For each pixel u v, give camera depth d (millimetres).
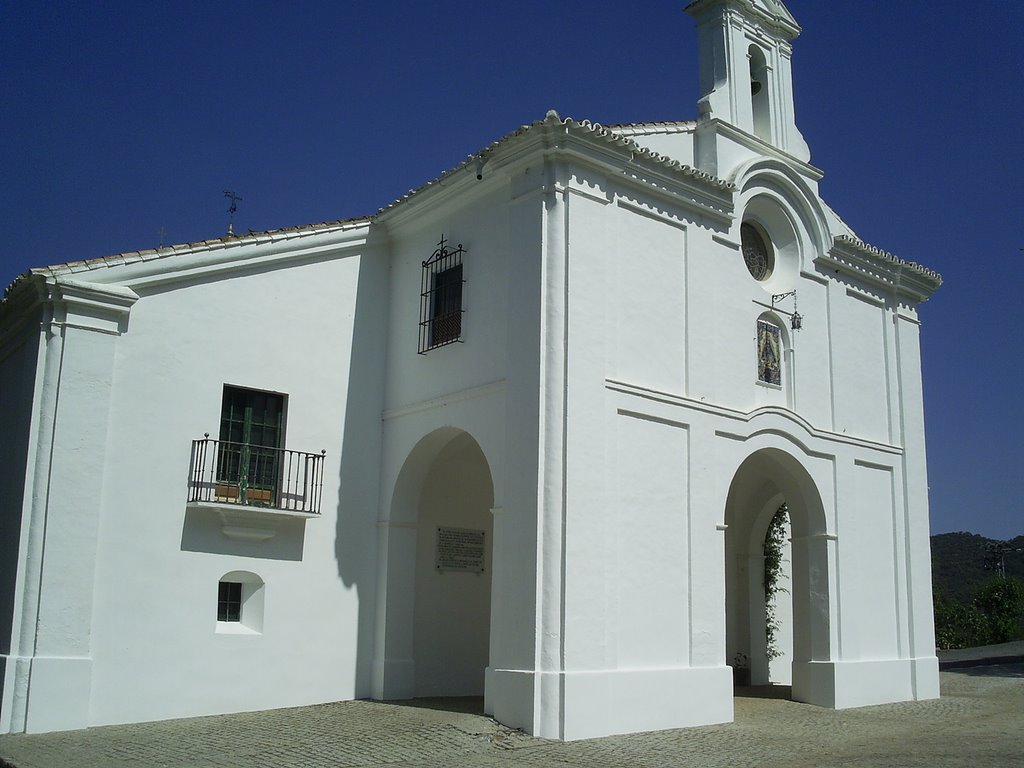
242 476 13859
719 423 14617
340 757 10305
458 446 15984
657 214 14336
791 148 17828
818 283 17406
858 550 16953
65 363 12500
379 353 15820
